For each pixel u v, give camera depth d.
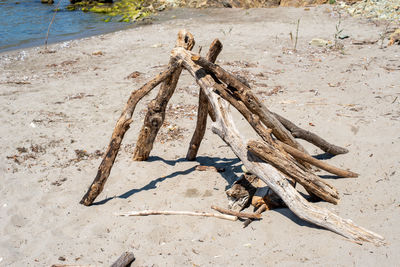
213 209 5.27
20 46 15.39
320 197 5.05
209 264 4.18
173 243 4.59
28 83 10.90
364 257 3.88
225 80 5.34
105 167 5.43
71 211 5.42
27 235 4.95
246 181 5.23
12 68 12.52
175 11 22.14
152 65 12.26
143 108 9.05
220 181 6.01
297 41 14.45
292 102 8.77
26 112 8.86
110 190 5.93
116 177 6.26
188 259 4.29
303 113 8.03
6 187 6.01
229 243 4.51
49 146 7.39
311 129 7.28
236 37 15.34
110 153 5.45
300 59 12.35
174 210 5.29
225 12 21.08
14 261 4.44
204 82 5.57
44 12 22.27
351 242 4.14
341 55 12.46
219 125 5.22
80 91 10.20
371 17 17.41
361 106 8.26
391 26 15.70
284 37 15.10
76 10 23.05
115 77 11.26
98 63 12.77
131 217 5.17
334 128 7.25
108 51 14.24
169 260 4.27
